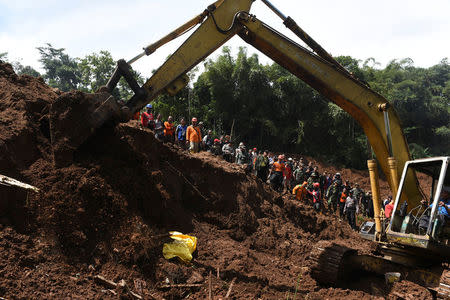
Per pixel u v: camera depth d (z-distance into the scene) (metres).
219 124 29.06
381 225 7.57
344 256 7.22
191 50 7.05
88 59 34.75
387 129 7.72
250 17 7.31
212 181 9.68
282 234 10.44
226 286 6.29
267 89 29.73
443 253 6.54
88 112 6.46
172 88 7.02
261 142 30.42
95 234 5.99
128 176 7.13
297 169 18.17
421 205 7.37
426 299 6.11
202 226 8.66
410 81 41.06
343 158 33.19
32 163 6.19
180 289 5.83
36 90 8.02
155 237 6.60
